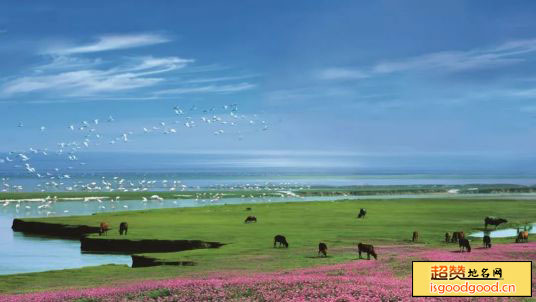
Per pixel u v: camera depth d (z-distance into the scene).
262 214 118.62
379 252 60.16
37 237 94.06
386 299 25.48
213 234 81.19
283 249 65.75
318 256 58.12
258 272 43.50
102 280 45.22
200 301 27.14
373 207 139.75
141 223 99.38
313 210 129.62
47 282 45.97
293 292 27.66
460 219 107.12
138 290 30.86
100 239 77.81
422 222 100.31
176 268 52.16
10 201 187.12
